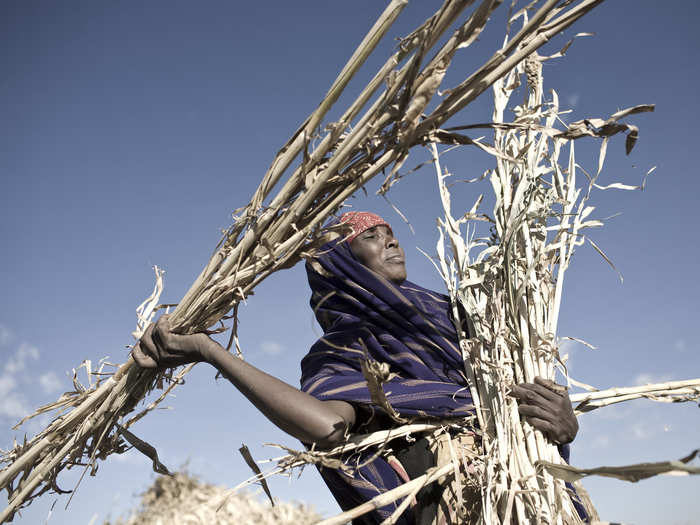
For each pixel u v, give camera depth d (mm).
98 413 2268
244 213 1905
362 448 1857
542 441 1778
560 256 2121
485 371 1983
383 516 1834
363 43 1588
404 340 2195
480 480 1718
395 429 1866
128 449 2344
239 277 1904
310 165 1772
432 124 1640
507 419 1799
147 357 2098
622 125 1590
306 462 1758
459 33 1513
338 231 1829
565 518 1639
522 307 2012
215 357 1907
